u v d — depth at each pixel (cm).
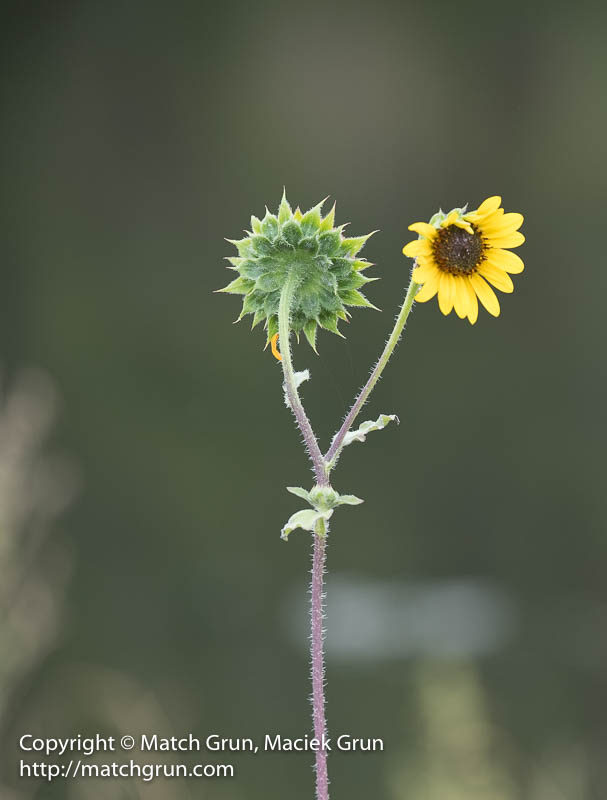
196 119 1683
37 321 1606
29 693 888
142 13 1681
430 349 1594
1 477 691
